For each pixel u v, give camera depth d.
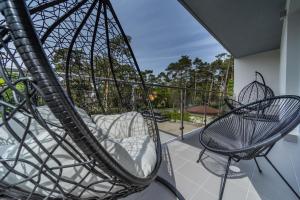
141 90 1.65
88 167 0.56
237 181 1.47
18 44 0.39
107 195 0.69
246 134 1.63
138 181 0.69
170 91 3.66
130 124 1.44
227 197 1.27
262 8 2.89
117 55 1.52
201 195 1.30
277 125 1.34
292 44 2.58
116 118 1.47
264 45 4.80
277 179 1.49
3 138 0.69
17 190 0.57
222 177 1.53
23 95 0.44
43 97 0.43
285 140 2.49
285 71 2.71
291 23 2.58
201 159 1.89
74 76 1.46
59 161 0.52
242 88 5.85
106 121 1.43
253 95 5.21
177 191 1.33
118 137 1.35
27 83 0.44
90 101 1.64
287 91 2.62
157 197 1.28
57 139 0.50
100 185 0.65
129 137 1.26
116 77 1.68
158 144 1.30
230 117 1.91
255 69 5.56
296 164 1.75
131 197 1.27
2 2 0.38
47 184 0.56
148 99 1.62
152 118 1.54
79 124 0.47
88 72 1.57
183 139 2.56
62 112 0.44
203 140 1.52
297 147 2.24
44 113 0.59
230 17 3.20
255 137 1.51
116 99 1.78
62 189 0.56
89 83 1.61
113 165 0.56
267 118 1.65
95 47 1.43
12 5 0.38
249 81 5.71
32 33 0.41
